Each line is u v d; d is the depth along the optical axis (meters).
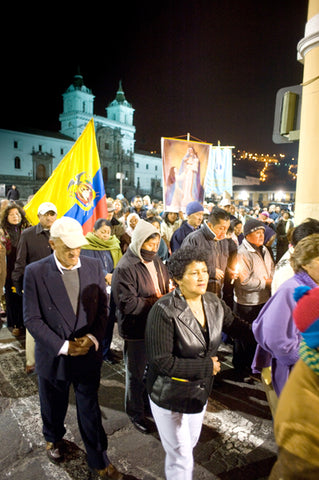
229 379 3.74
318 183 2.96
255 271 3.62
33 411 3.12
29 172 55.50
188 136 6.25
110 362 4.08
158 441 2.77
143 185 77.19
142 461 2.55
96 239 4.10
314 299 1.04
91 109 68.69
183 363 1.90
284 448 1.03
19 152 54.12
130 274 2.70
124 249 5.28
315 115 2.96
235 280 3.81
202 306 2.07
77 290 2.38
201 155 6.29
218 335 2.01
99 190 4.90
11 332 4.90
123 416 3.08
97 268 2.53
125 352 2.81
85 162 4.80
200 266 1.92
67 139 61.34
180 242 5.05
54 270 2.32
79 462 2.53
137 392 2.83
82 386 2.32
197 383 1.94
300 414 1.02
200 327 1.98
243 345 3.68
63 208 4.73
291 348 1.89
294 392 1.06
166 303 1.98
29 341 3.69
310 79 2.98
